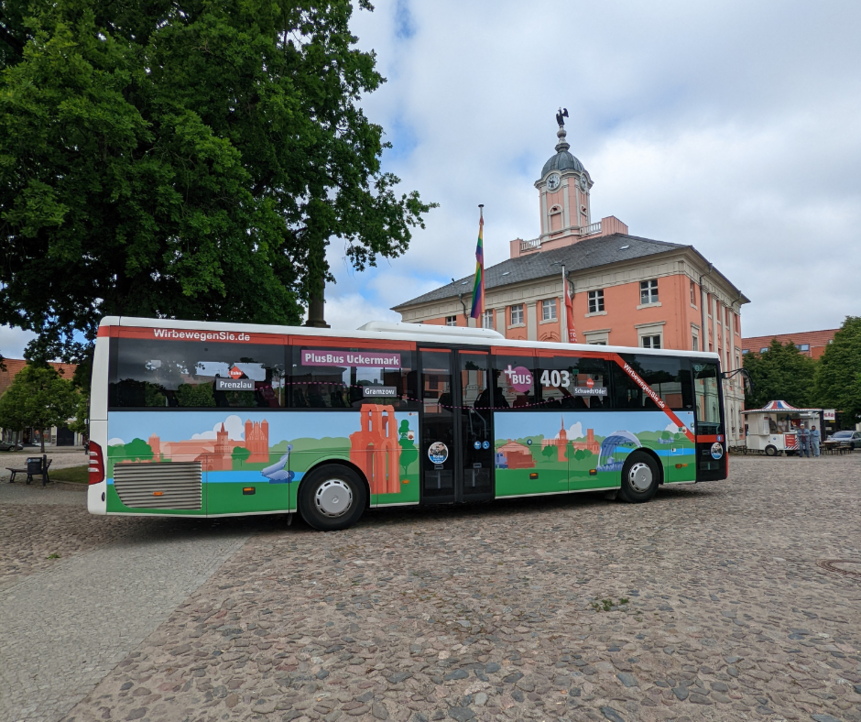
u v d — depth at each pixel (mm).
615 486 11516
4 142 10164
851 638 4305
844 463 24750
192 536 8688
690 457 12430
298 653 4109
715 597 5262
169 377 8344
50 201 10430
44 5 11602
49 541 8484
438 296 49406
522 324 43375
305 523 9688
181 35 12656
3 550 7848
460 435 10031
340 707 3355
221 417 8508
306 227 17469
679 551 7117
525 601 5211
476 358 10344
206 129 11891
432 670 3824
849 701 3385
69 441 74812
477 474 10117
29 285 15305
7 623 4848
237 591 5652
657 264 36719
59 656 4129
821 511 10328
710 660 3930
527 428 10656
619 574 6070
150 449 8156
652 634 4391
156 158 11945
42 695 3539
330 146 16828
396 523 9633
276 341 8953
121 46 12031
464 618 4789
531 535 8359
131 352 8250
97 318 17469
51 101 10328
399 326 10195
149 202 11914
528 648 4160
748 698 3418
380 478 9359
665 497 12602
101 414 8039
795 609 4941
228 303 14781
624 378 11836
